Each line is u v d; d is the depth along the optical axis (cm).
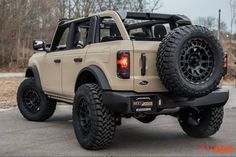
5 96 1414
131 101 596
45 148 655
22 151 634
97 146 629
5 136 746
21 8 3812
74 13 3944
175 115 706
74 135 757
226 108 1219
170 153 625
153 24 746
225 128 845
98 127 614
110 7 3625
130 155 612
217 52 612
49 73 827
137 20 730
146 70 609
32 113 914
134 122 911
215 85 615
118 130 817
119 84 602
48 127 840
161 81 607
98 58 646
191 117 729
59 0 3994
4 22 3697
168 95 620
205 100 636
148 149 652
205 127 709
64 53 762
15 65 3622
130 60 601
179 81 585
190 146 673
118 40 623
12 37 3725
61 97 796
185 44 589
